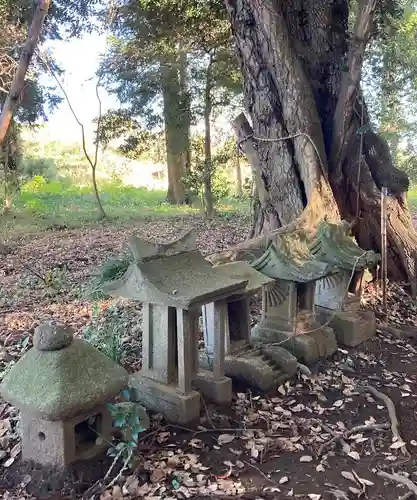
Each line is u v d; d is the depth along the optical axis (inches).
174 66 568.7
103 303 237.6
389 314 234.5
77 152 970.7
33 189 748.0
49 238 449.1
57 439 105.5
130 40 569.6
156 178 976.9
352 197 268.7
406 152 489.7
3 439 124.1
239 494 108.1
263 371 153.2
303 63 266.8
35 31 160.6
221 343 141.6
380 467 120.8
